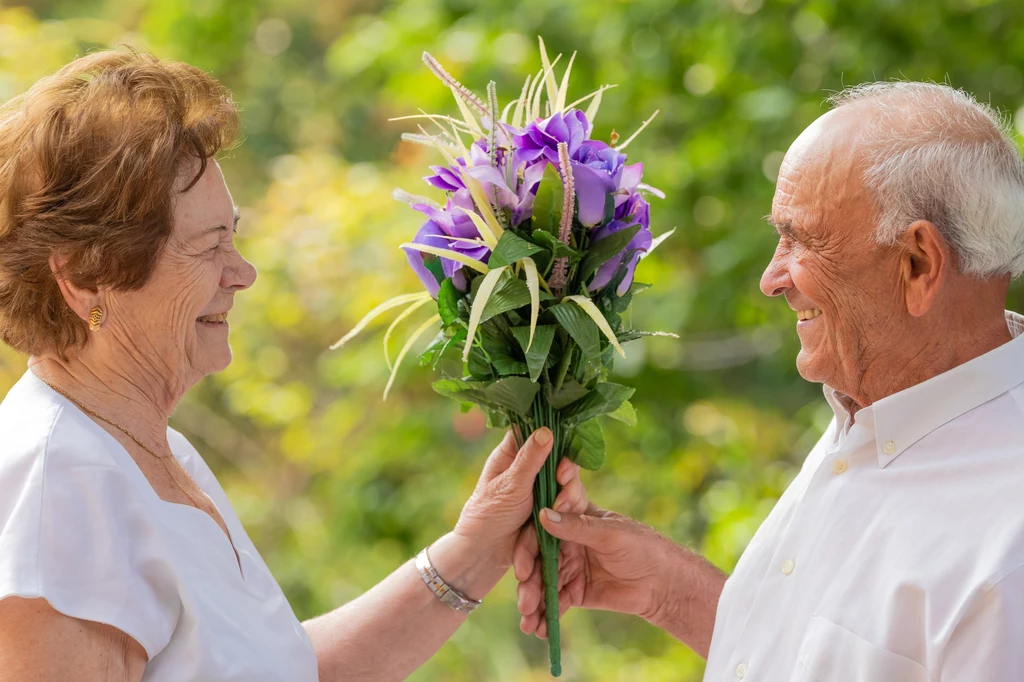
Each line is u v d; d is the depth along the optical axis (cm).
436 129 607
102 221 182
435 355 236
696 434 624
